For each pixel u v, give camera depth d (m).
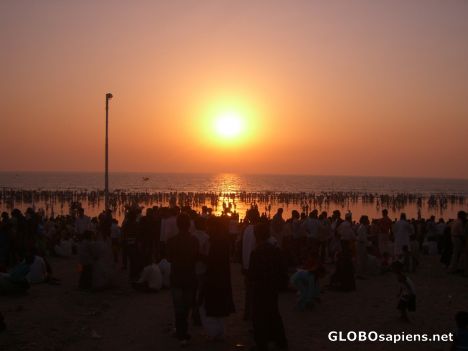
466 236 15.73
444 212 78.25
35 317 9.79
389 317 10.25
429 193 152.75
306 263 11.20
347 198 102.94
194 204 83.56
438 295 12.62
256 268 7.69
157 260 16.12
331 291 13.03
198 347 8.01
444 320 10.07
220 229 8.46
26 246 15.50
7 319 9.59
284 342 7.89
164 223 13.45
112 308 10.73
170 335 8.68
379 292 12.92
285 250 14.71
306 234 16.67
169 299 11.64
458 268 16.20
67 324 9.35
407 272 16.41
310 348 8.08
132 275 13.63
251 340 8.41
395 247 16.56
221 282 8.32
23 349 7.84
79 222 17.42
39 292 12.25
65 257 19.41
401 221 16.53
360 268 15.51
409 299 9.84
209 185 190.25
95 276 12.47
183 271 8.09
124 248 15.98
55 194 93.38
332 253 17.39
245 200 94.94
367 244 16.70
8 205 76.25
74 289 12.71
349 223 15.91
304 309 10.78
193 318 9.42
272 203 90.38
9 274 12.02
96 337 8.52
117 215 63.88
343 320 9.96
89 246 12.60
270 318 7.69
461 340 7.32
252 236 9.59
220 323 8.37
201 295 8.59
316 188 178.25
